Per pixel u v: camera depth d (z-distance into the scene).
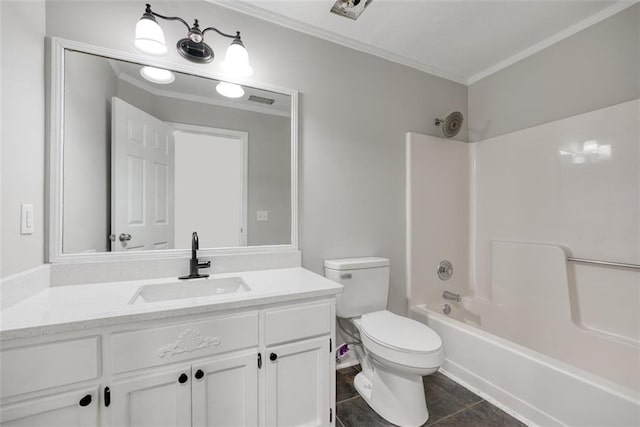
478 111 2.49
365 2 1.62
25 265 1.07
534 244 2.00
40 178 1.17
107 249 1.34
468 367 1.75
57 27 1.24
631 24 1.63
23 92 1.06
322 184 1.88
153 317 0.93
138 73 1.42
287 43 1.77
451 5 1.66
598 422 1.19
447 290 2.37
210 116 1.58
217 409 1.05
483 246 2.43
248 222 1.66
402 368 1.35
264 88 1.69
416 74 2.30
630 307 1.58
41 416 0.82
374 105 2.09
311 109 1.84
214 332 1.04
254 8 1.64
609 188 1.68
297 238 1.78
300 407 1.21
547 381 1.37
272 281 1.37
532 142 2.08
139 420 0.93
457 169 2.46
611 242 1.67
